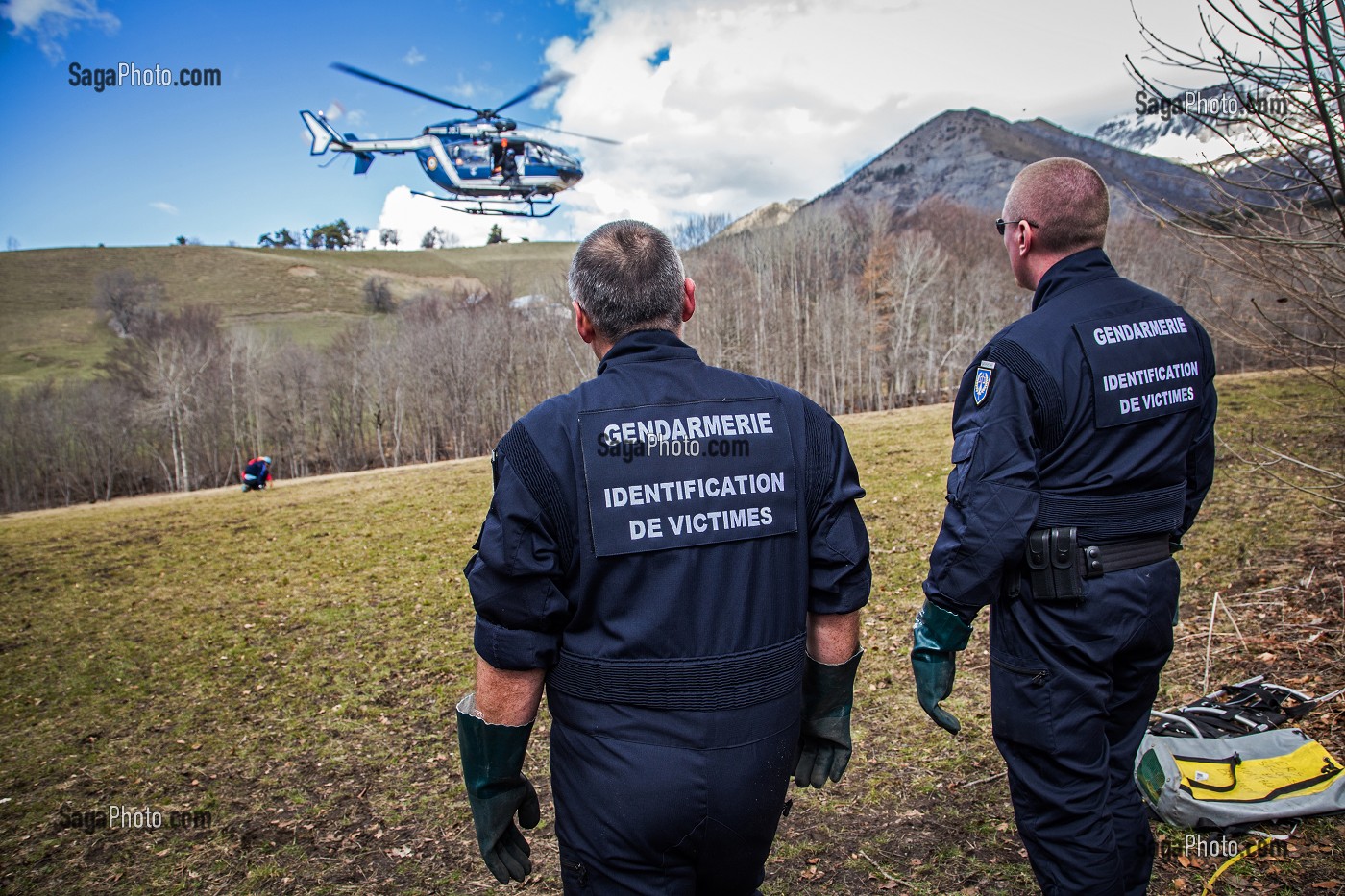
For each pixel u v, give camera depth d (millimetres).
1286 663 3469
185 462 51250
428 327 61750
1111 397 1727
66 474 50344
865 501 9742
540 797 3346
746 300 59906
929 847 2602
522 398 57812
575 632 1406
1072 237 1886
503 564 1347
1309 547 5168
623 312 1514
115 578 9836
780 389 1570
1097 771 1758
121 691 5531
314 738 4348
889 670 4285
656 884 1375
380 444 53156
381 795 3570
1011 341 1787
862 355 58562
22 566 11289
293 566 9555
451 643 5934
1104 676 1771
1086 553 1737
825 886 2465
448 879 2832
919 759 3211
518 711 1418
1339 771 2480
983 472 1752
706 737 1351
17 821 3627
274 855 3117
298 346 72188
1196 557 5410
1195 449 1919
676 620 1357
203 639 6715
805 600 1511
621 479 1372
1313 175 2824
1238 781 2482
